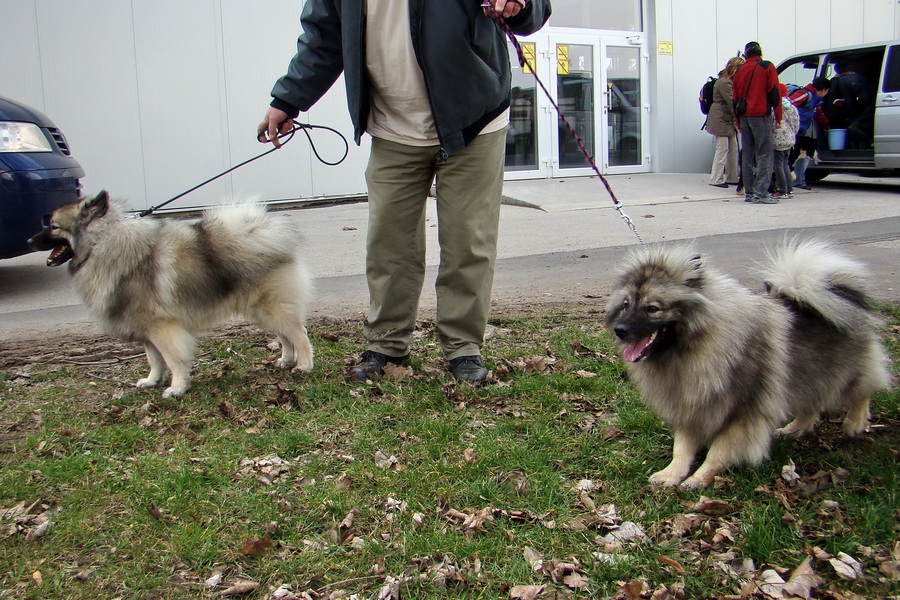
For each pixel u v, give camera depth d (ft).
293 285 15.25
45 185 21.65
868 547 8.66
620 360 14.99
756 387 9.98
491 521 9.64
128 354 17.28
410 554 9.03
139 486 10.71
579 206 38.45
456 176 13.66
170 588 8.66
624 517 9.68
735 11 52.54
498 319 18.71
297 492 10.57
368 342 16.39
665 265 10.18
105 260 14.02
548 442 11.75
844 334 10.88
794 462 10.82
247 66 38.06
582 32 47.60
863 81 41.73
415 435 12.16
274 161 39.27
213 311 14.78
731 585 8.27
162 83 36.32
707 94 44.96
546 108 47.16
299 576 8.79
